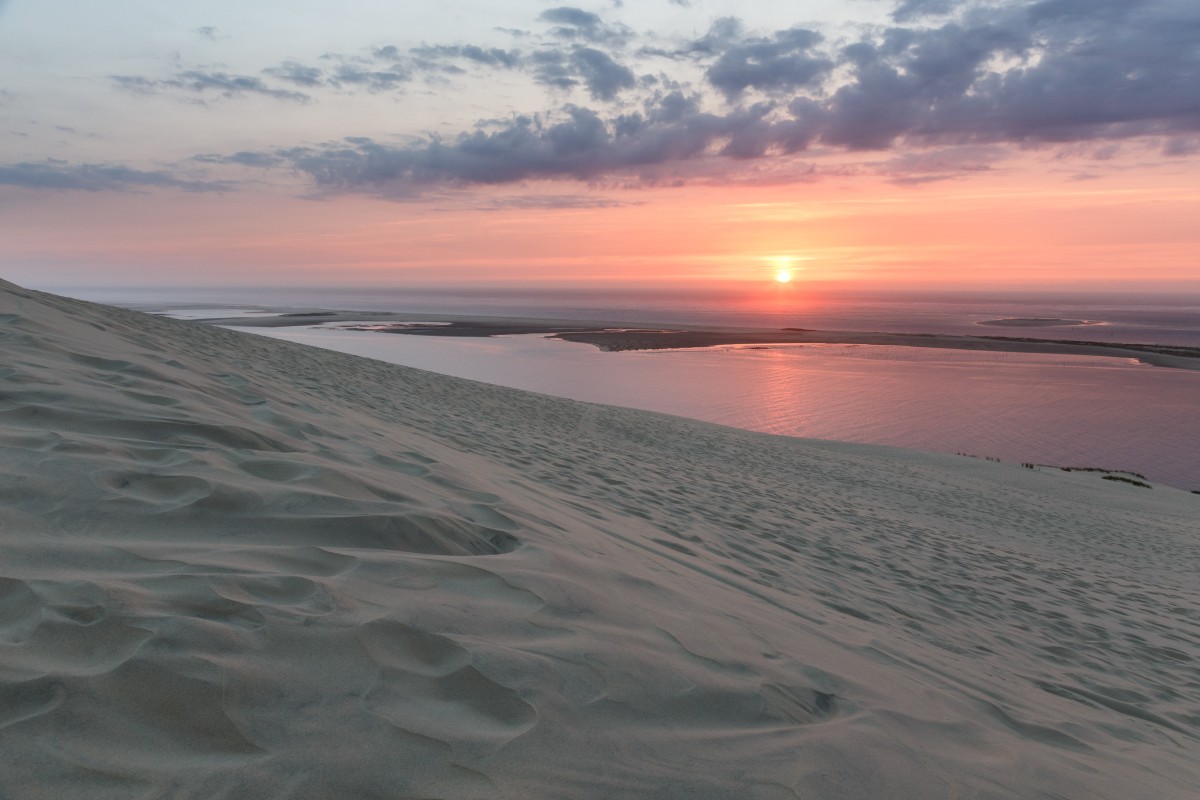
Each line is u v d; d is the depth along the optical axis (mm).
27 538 1816
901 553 7141
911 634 4180
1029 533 11477
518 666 1725
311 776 1222
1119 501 18516
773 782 1572
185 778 1153
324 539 2246
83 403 3102
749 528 6363
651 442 14023
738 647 2359
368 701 1452
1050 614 5941
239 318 89812
